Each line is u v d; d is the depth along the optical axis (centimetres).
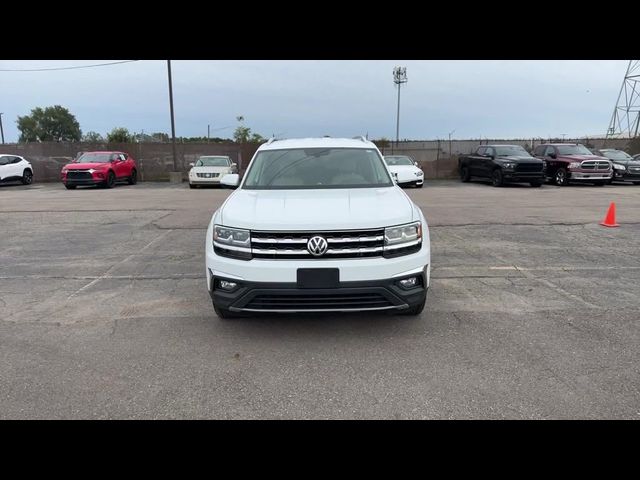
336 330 417
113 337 409
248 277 366
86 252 753
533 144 2833
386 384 324
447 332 412
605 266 647
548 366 347
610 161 2042
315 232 363
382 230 370
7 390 321
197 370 347
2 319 457
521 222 1003
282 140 614
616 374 334
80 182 2038
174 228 963
